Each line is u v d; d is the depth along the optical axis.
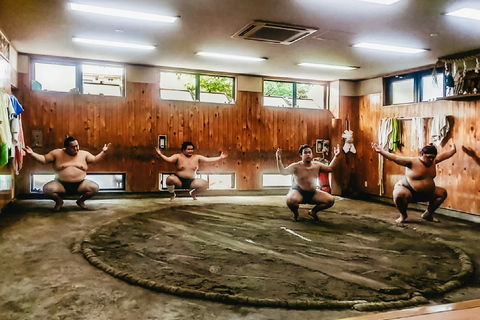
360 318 1.55
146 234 4.33
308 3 3.76
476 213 5.67
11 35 5.18
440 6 3.76
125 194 7.13
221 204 6.59
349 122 8.31
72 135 6.75
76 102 6.77
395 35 4.82
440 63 6.17
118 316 2.27
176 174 6.94
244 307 2.44
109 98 6.96
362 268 3.26
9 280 2.82
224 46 5.57
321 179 7.95
